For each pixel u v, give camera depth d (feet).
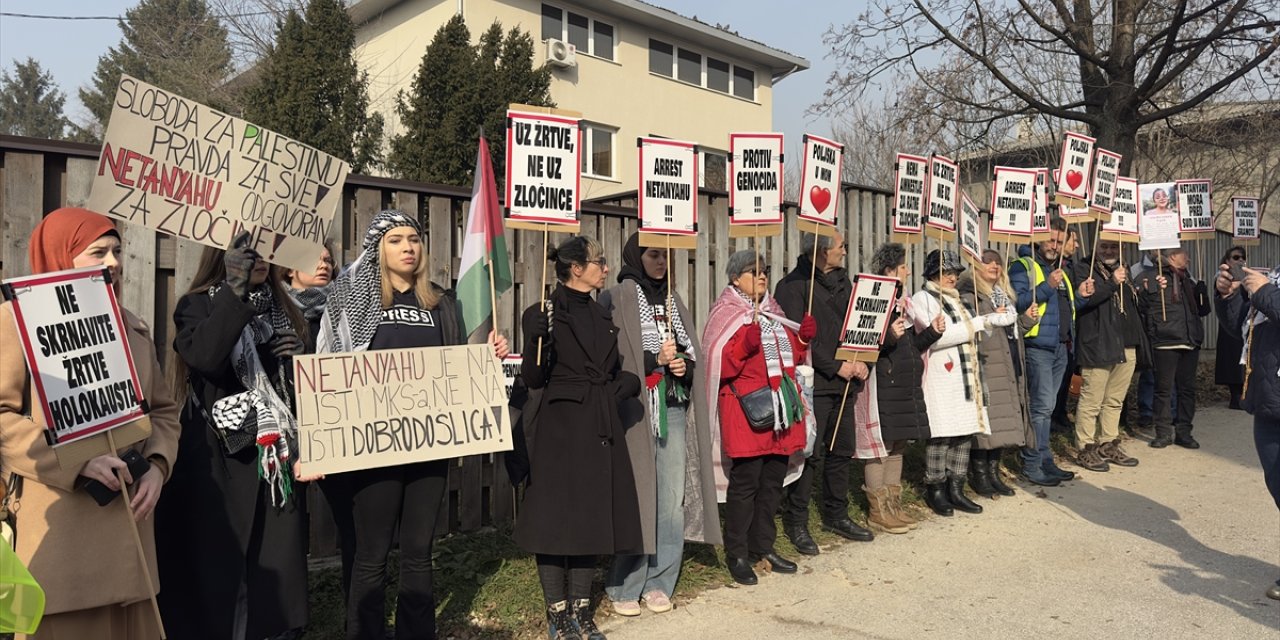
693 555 17.08
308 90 46.78
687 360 14.87
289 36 48.26
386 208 16.07
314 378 10.78
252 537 10.74
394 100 57.93
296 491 11.18
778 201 15.88
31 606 6.42
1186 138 56.65
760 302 16.25
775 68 82.12
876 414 18.35
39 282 7.57
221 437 10.48
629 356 14.02
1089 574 16.21
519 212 13.16
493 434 11.81
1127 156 38.91
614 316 14.24
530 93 48.08
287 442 10.80
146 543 8.64
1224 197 63.57
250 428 10.50
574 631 12.84
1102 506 20.97
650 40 71.00
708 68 76.18
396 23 64.23
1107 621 13.93
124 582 8.14
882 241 28.02
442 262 16.79
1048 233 22.71
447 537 16.79
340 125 47.32
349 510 11.93
